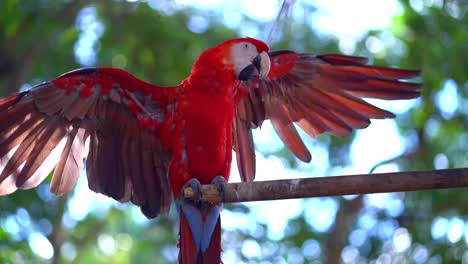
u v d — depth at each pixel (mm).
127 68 13953
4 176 7238
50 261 12203
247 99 7965
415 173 5953
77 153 7398
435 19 12789
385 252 13062
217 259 6734
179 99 7238
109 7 14016
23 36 13102
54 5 13109
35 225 12422
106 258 14734
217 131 7152
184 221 6840
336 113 7930
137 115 7387
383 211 13555
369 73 7707
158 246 14461
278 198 6211
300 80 7926
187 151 7125
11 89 13195
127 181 7496
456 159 13242
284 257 13320
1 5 12516
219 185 6637
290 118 8016
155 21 14016
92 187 7359
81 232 14766
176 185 7129
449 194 12898
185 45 13945
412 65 12992
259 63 7520
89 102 7367
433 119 13656
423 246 12656
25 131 7266
